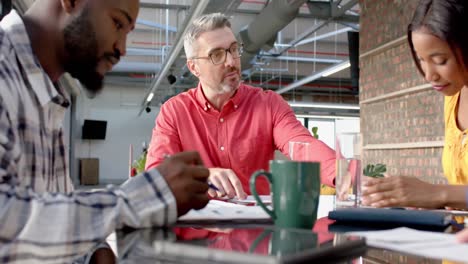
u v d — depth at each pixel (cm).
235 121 209
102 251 87
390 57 429
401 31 409
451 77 139
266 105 212
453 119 178
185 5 768
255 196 83
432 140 371
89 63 96
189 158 81
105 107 1616
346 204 115
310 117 1599
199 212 98
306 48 1047
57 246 66
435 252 61
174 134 209
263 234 69
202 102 209
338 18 725
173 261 53
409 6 396
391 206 113
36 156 91
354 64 622
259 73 1247
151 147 209
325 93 1520
